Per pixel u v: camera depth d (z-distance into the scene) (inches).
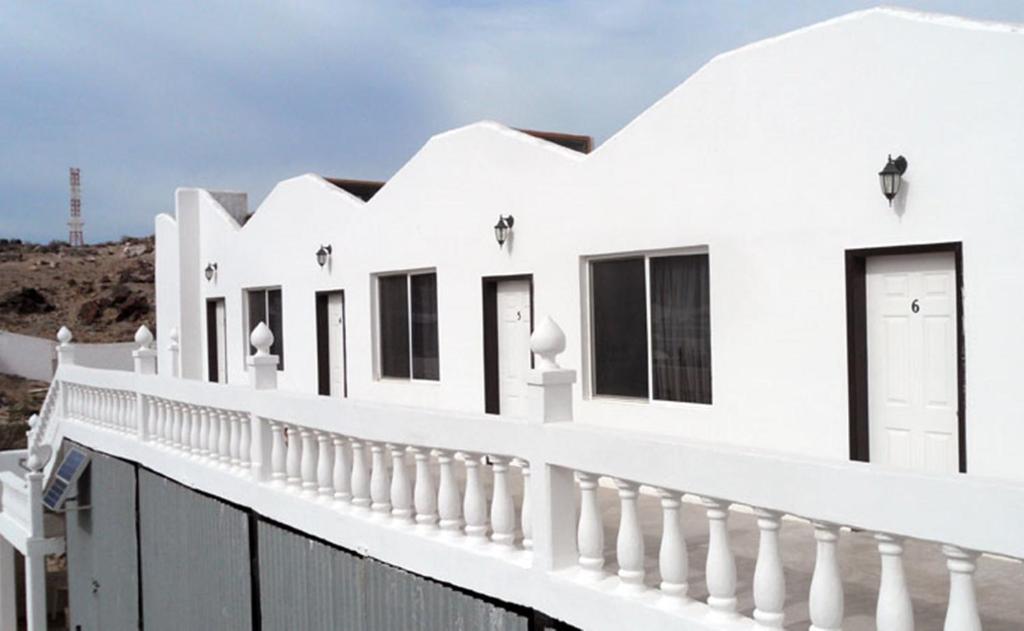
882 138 266.8
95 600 508.7
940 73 251.6
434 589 232.5
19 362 1418.6
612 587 183.2
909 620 131.4
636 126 347.9
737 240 311.6
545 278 394.0
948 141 250.8
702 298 332.8
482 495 226.8
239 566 336.8
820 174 284.2
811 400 291.1
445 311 457.4
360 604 264.2
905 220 262.1
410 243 481.7
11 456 635.5
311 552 289.7
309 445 294.4
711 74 318.0
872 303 278.1
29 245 2620.6
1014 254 237.9
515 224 408.5
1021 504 114.8
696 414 330.0
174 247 749.9
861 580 211.9
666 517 171.2
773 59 296.7
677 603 169.5
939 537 123.5
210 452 365.7
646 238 345.7
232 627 344.2
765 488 147.5
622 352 366.6
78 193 3467.0
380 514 259.3
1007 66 237.1
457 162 443.2
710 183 320.2
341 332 560.7
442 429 227.9
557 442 192.4
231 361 687.1
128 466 452.8
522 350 418.6
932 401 265.0
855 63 272.5
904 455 271.9
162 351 779.4
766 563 151.6
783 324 298.2
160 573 415.5
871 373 279.3
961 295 250.5
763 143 301.4
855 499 133.9
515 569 205.5
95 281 2030.0
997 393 243.8
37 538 518.9
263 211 633.0
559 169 384.5
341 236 543.2
